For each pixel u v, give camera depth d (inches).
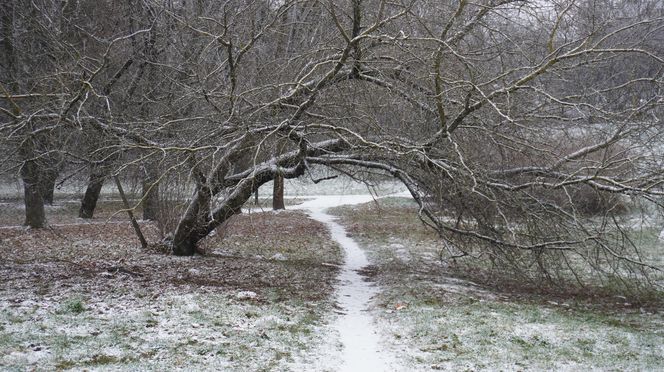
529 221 498.6
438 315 398.9
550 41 408.2
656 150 449.7
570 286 559.2
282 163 545.6
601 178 439.8
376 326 373.4
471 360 299.7
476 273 628.1
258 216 1226.6
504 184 480.1
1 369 241.3
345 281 553.9
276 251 754.2
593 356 313.3
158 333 314.7
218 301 401.7
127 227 960.9
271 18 492.7
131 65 564.4
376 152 469.1
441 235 550.0
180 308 372.2
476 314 405.1
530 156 473.1
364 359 299.1
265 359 285.4
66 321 322.7
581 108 441.7
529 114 463.2
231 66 437.7
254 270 568.7
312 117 480.1
